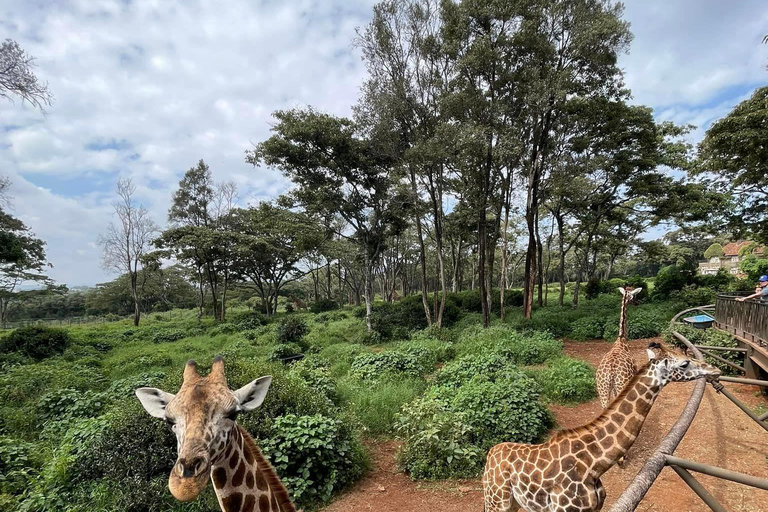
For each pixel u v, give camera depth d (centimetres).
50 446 761
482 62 1647
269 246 3503
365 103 1941
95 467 612
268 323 2984
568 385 966
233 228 3897
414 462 671
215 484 240
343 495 615
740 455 604
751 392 855
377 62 1903
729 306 1009
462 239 3023
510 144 1689
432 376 1145
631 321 1598
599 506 345
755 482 264
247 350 1841
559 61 1759
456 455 652
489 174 1886
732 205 1862
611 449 347
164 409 221
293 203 2286
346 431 700
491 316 2320
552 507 352
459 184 2280
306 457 611
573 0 1634
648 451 654
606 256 4272
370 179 2239
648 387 359
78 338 2303
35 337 1958
